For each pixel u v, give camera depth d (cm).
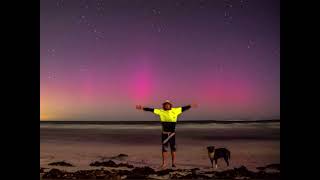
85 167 633
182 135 1341
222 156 630
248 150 855
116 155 789
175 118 656
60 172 571
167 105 655
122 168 624
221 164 668
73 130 1702
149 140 1150
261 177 550
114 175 547
